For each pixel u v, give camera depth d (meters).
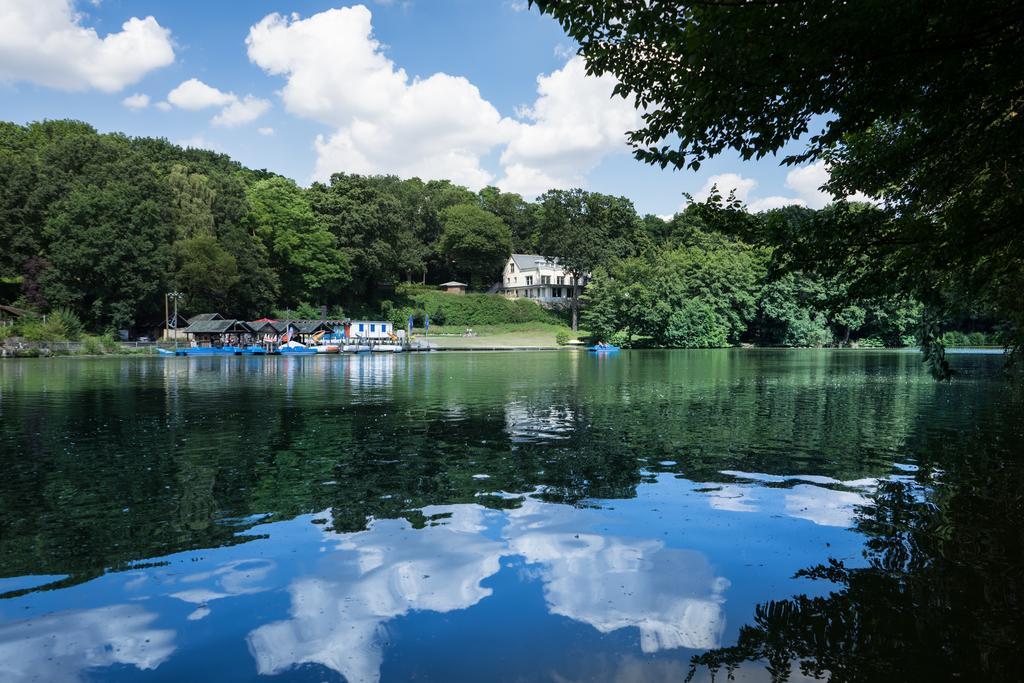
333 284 95.44
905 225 7.98
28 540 7.03
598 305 85.12
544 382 29.02
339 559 6.45
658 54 6.97
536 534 7.24
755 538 7.10
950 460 11.27
